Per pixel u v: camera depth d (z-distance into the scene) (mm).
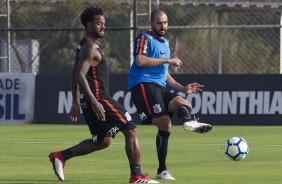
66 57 76125
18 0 65812
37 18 72750
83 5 66875
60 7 68188
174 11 76438
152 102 28328
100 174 29734
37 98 58250
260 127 54312
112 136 26547
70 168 32094
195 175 29219
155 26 29141
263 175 29094
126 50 73250
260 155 37094
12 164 33625
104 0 66125
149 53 29000
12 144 43500
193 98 55844
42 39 74562
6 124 58531
